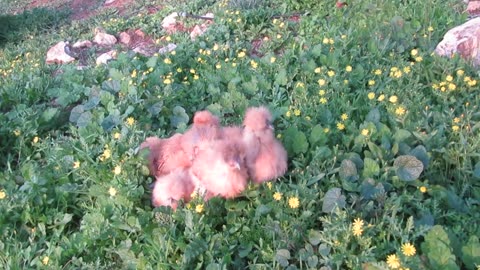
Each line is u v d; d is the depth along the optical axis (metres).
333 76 1.19
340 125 0.98
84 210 0.90
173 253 0.74
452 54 1.19
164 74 1.35
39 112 1.20
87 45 1.91
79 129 1.03
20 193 0.88
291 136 0.96
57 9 2.61
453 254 0.65
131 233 0.80
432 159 0.89
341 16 1.55
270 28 1.62
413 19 1.40
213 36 1.58
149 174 0.91
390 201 0.76
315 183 0.83
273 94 1.19
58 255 0.77
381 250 0.69
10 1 2.93
